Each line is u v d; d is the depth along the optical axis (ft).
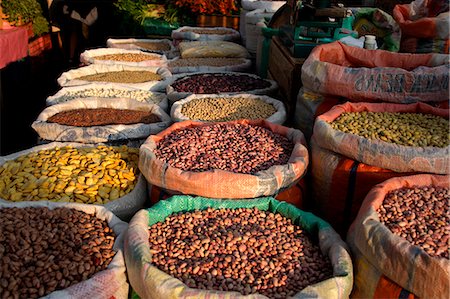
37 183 8.18
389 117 8.63
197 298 5.34
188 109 10.75
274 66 13.73
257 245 6.46
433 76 8.95
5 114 17.53
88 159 8.92
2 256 5.99
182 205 7.25
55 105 11.18
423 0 12.71
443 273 5.28
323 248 6.51
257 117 10.36
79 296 5.65
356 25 14.85
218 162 7.78
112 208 7.97
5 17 20.17
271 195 7.56
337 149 7.82
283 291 5.78
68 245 6.45
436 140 7.69
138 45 18.69
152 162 7.68
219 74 14.11
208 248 6.37
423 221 6.22
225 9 21.30
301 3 11.44
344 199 7.99
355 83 9.20
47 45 23.98
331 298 5.46
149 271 5.70
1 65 17.29
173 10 21.72
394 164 7.34
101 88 12.79
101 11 24.49
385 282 5.82
